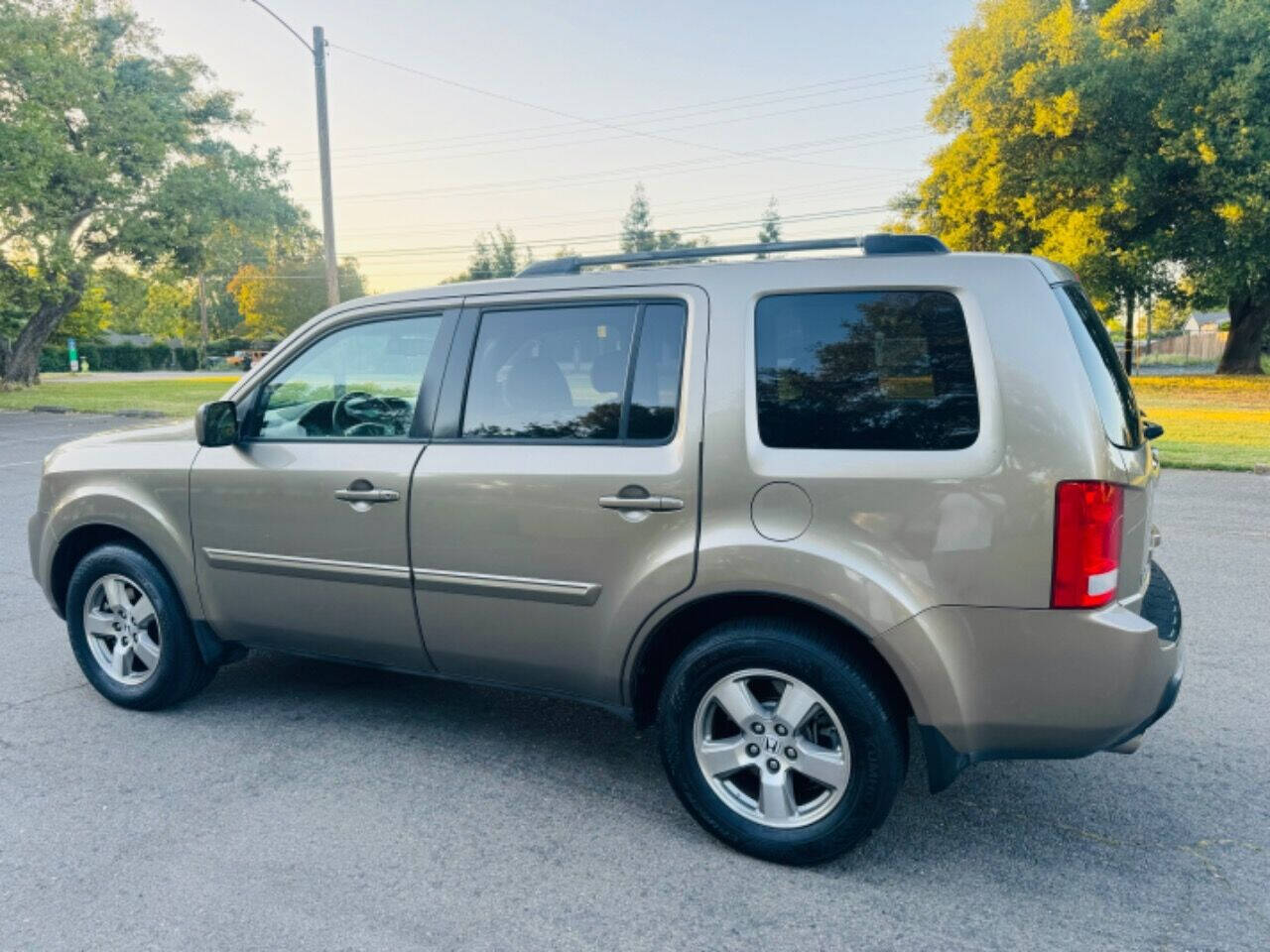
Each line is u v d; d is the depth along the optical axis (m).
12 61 24.14
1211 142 22.72
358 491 3.41
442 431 3.34
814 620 2.79
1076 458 2.45
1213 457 12.01
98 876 2.78
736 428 2.79
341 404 3.60
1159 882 2.74
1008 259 2.63
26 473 11.83
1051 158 26.48
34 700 4.20
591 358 3.09
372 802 3.24
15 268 27.80
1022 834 3.03
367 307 3.56
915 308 2.65
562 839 3.00
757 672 2.80
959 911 2.59
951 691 2.57
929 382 2.61
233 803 3.23
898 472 2.59
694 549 2.81
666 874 2.79
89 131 27.78
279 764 3.54
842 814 2.72
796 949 2.43
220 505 3.72
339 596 3.53
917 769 3.52
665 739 2.96
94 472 4.05
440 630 3.36
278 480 3.58
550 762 3.58
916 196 34.97
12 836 3.01
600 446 3.02
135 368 64.25
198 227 29.77
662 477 2.87
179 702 4.09
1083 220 25.72
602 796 3.29
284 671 4.59
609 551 2.96
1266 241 23.94
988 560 2.51
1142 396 24.00
